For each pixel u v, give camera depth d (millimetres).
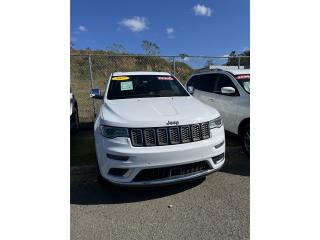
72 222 2611
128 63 10039
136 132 2779
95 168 4023
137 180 2791
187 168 2898
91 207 2914
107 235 2398
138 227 2512
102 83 9594
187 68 9656
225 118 4973
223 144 3248
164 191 3248
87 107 8680
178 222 2580
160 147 2770
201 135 2988
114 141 2781
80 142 5824
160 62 9961
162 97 4039
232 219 2604
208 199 3021
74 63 9664
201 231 2428
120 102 3678
